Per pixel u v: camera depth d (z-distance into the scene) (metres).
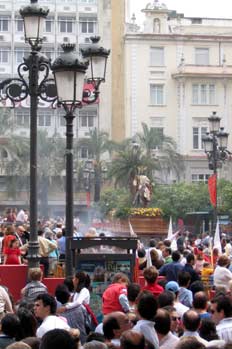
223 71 96.69
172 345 10.00
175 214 66.19
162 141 85.25
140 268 20.83
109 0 101.44
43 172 87.00
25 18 19.03
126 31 98.62
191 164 96.19
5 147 86.62
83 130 99.12
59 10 101.94
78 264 17.28
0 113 86.31
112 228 47.94
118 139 99.00
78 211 92.25
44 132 87.44
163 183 86.94
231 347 7.51
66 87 18.02
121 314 9.61
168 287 14.38
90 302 16.50
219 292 13.33
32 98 18.83
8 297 13.48
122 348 7.57
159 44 97.69
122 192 75.25
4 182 95.62
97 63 19.89
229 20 101.69
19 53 101.50
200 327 10.44
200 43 98.19
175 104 97.50
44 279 19.73
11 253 20.47
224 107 97.25
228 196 65.00
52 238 27.91
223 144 37.03
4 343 9.71
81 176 86.81
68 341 6.87
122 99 99.25
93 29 102.31
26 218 39.97
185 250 23.47
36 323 10.32
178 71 96.62
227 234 52.22
